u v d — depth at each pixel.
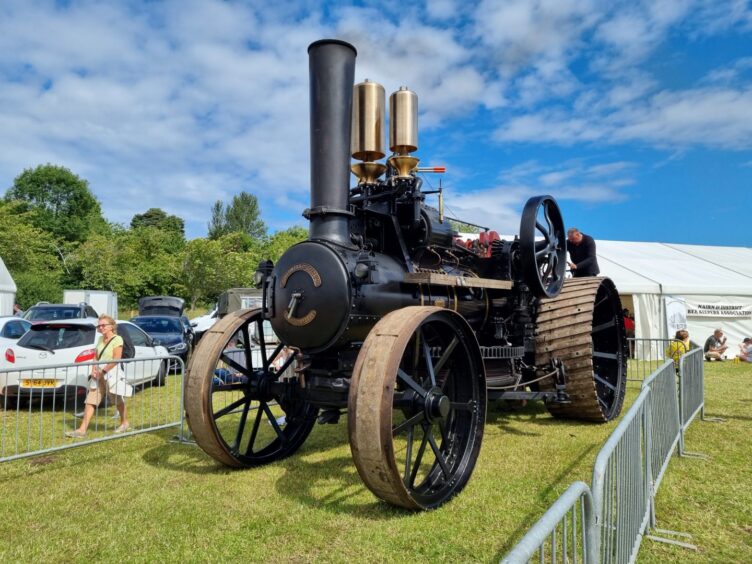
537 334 5.74
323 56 3.99
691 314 14.66
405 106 4.41
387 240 4.39
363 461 3.08
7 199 54.56
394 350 3.14
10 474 4.27
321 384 4.00
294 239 49.25
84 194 57.31
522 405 6.64
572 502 1.61
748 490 3.71
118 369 5.75
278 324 4.04
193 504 3.55
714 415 6.14
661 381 4.02
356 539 2.98
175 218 76.56
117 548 2.94
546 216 5.60
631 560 2.64
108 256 36.47
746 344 13.56
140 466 4.46
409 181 4.30
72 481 4.08
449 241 4.89
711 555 2.83
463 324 3.78
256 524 3.20
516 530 3.08
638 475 2.93
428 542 2.94
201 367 4.12
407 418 3.66
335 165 3.97
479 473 4.08
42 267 35.00
